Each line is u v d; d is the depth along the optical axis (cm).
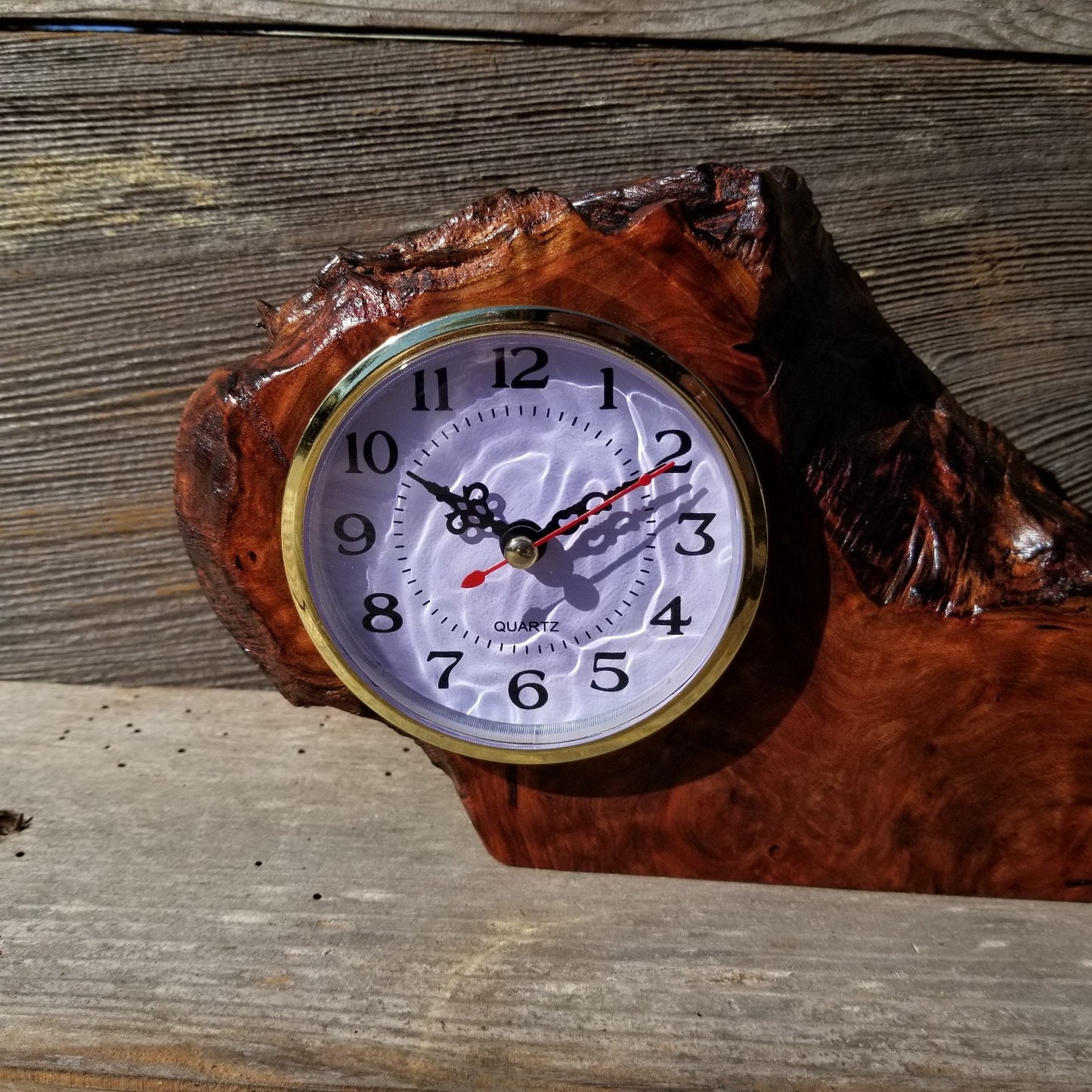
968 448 26
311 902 26
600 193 25
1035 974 25
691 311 24
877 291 33
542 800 27
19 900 26
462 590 26
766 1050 23
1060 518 26
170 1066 23
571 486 25
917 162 32
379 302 25
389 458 25
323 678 27
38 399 34
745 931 26
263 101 31
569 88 31
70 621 36
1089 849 26
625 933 26
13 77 31
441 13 31
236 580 26
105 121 31
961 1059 23
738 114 32
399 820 29
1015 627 25
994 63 31
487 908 26
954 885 27
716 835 27
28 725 33
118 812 29
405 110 31
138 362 33
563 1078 23
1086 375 34
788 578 25
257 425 25
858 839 27
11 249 32
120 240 32
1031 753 26
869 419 26
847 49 31
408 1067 23
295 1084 23
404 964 25
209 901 26
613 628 26
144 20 30
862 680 26
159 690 36
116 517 35
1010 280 33
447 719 27
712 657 25
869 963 25
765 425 25
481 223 25
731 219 24
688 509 25
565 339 24
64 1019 24
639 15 31
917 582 25
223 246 33
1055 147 32
